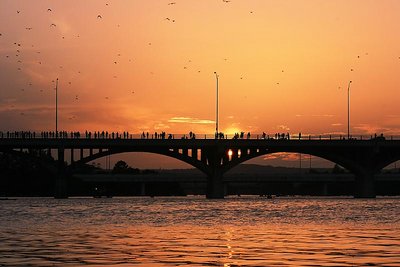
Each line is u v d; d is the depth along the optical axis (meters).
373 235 80.12
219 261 57.22
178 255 60.91
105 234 81.38
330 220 108.31
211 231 86.44
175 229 89.62
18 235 79.56
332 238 76.31
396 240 73.69
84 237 77.31
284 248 66.19
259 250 64.56
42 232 83.88
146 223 101.00
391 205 166.00
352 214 125.12
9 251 63.38
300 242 71.81
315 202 191.00
